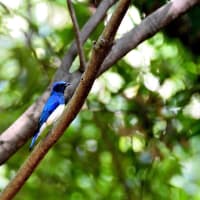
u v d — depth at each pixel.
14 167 13.47
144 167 12.75
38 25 13.85
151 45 12.84
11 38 13.52
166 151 12.55
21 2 13.89
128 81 13.12
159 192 13.32
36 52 13.27
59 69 8.30
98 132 14.09
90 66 5.93
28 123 7.70
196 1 8.02
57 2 14.04
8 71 13.43
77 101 6.13
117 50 7.81
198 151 14.13
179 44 11.90
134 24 11.84
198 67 12.64
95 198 14.22
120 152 13.19
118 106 13.16
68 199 14.05
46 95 8.09
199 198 15.12
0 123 12.62
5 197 6.55
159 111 12.27
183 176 14.17
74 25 7.59
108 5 8.62
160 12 7.98
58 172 13.99
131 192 13.12
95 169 14.16
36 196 13.60
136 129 12.27
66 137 14.17
